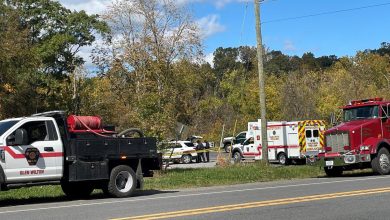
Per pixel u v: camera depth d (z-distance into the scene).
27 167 12.83
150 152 15.05
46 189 16.53
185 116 25.39
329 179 18.28
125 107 26.75
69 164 13.48
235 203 11.31
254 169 21.09
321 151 20.61
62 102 35.66
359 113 20.72
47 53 39.66
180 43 26.83
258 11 23.42
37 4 41.78
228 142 43.12
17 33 27.06
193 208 10.64
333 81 53.75
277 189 14.53
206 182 18.23
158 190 16.38
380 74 66.25
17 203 13.46
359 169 21.72
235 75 64.50
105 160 14.00
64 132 13.64
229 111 58.38
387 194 12.09
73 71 39.28
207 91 62.41
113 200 13.23
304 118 45.59
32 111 28.94
